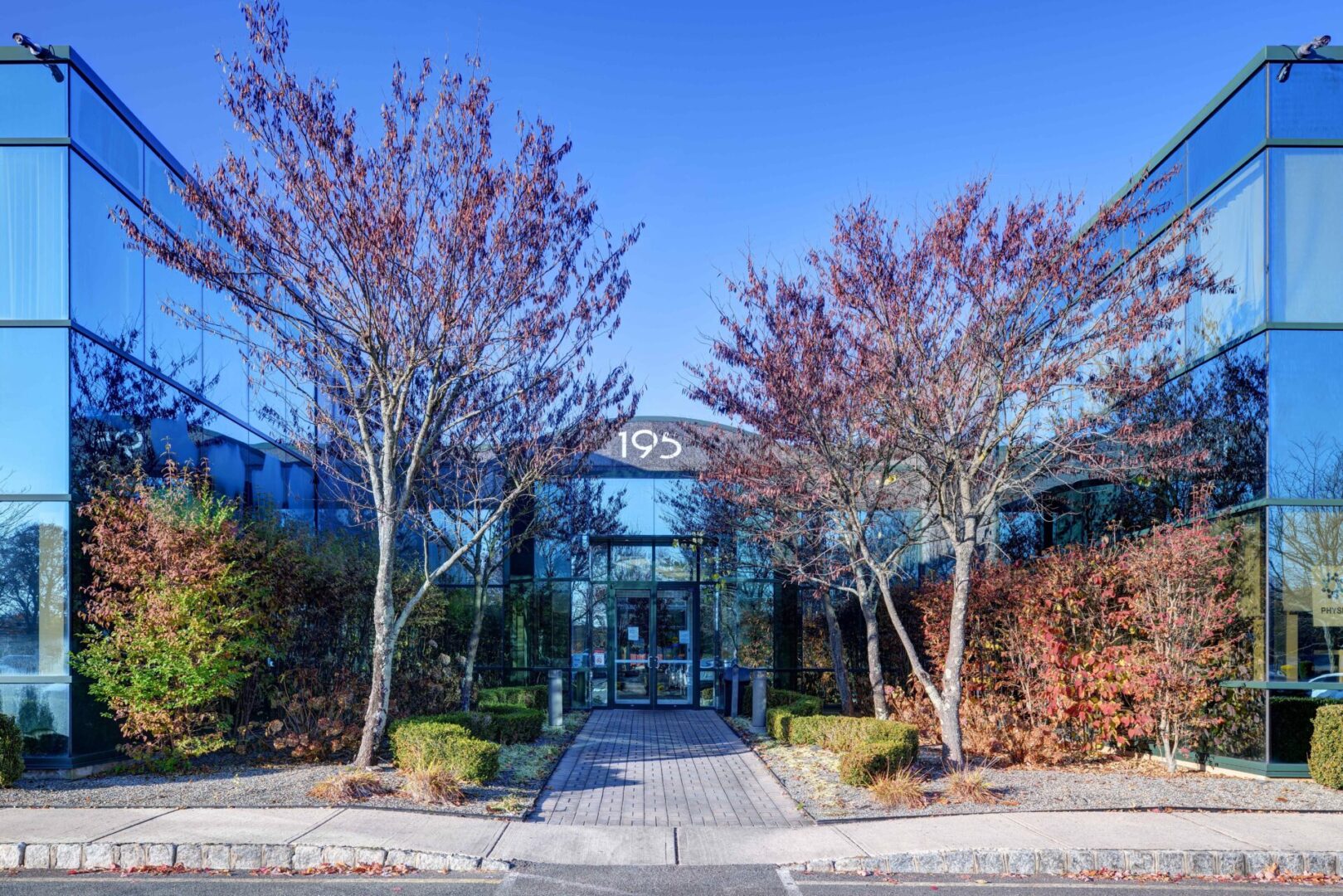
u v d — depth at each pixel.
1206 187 12.84
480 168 10.85
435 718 12.05
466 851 7.96
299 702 12.43
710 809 9.94
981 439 11.45
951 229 11.10
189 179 10.84
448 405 11.77
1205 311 12.71
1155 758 12.56
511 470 14.69
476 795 10.05
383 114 10.76
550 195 11.42
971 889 7.32
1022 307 11.05
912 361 11.22
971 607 13.45
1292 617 11.15
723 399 12.70
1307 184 11.60
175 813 8.95
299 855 7.82
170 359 13.85
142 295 13.19
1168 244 10.91
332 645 13.41
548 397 14.65
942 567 17.36
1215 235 12.61
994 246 10.94
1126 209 11.16
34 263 11.58
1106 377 11.26
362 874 7.62
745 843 8.52
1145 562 11.88
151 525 11.30
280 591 12.27
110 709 11.50
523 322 11.62
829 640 19.88
